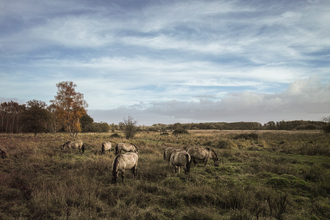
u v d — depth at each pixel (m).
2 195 6.04
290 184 7.56
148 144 21.56
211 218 4.74
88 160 12.30
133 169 9.16
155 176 8.95
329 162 11.89
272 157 14.42
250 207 5.39
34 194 6.01
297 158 14.11
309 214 5.19
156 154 15.49
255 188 6.96
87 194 6.07
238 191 6.28
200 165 11.94
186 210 5.32
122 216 4.87
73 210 4.96
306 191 7.00
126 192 6.69
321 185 7.20
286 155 15.77
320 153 15.76
